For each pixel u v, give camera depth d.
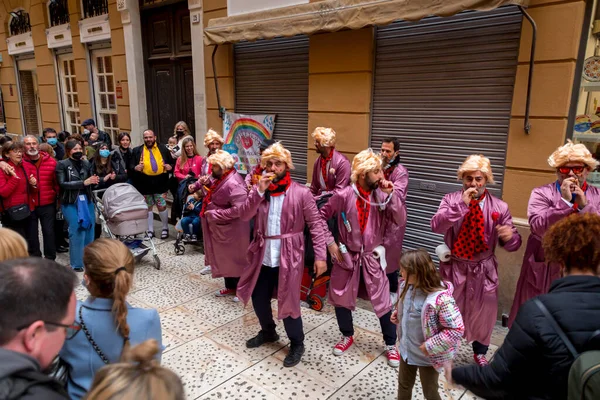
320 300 4.08
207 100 6.68
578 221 1.52
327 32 4.92
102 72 9.00
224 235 4.02
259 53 5.98
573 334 1.30
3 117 13.73
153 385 0.88
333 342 3.54
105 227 5.04
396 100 4.66
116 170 5.74
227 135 6.36
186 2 6.92
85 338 1.57
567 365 1.28
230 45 6.20
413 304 2.35
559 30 3.43
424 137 4.51
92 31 8.65
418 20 3.98
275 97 5.91
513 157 3.80
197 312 4.07
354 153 5.00
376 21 3.98
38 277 1.14
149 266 5.24
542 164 3.64
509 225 2.86
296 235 3.12
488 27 3.91
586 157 2.60
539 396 1.37
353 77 4.84
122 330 1.60
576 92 3.47
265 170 3.14
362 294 3.27
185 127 6.61
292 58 5.60
